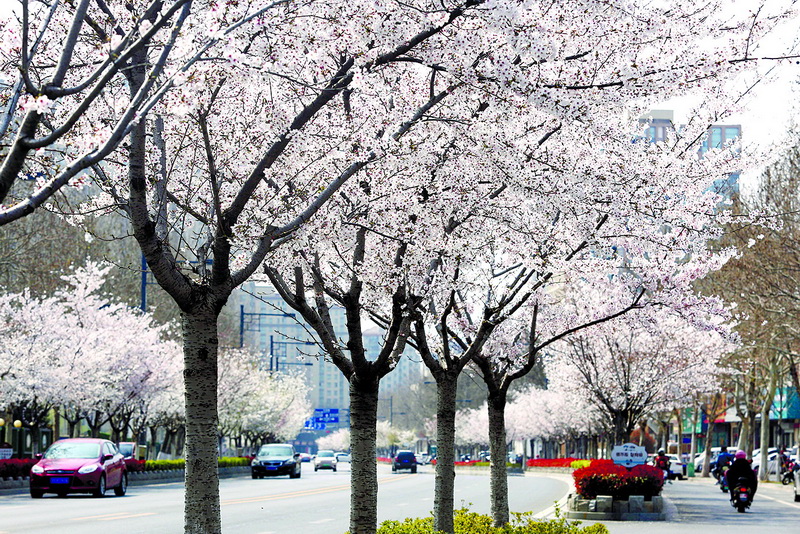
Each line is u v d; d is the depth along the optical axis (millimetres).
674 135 14648
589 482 25797
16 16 10406
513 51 9047
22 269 42188
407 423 171750
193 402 8945
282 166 11070
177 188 12031
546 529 15820
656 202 12320
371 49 9750
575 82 9820
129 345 43844
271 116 9633
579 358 35219
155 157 11008
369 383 11922
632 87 9680
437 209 11906
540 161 11422
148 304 55812
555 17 9875
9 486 35438
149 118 10977
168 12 7359
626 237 13156
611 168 11828
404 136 11461
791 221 33906
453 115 11312
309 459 131625
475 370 20125
